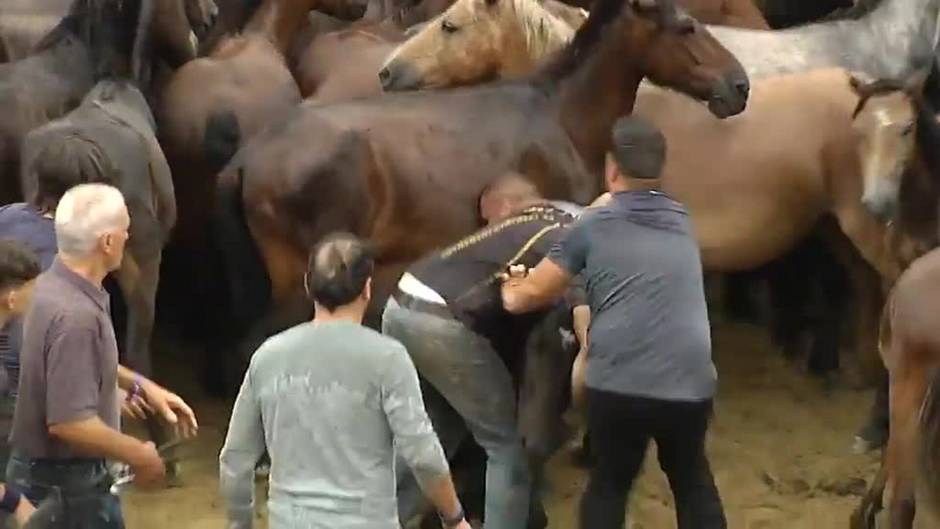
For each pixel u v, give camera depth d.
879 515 10.12
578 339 8.26
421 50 11.55
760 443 11.84
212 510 10.36
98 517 7.07
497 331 8.29
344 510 6.35
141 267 10.23
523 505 8.57
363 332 6.48
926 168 10.74
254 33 13.09
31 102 11.05
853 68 12.82
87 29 11.61
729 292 15.12
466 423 8.77
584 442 11.07
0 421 7.26
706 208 11.85
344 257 6.46
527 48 11.66
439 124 10.13
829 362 13.35
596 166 10.78
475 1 11.55
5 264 7.02
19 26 13.86
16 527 6.99
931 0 12.91
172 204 10.70
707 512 8.11
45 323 6.65
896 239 11.22
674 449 8.04
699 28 10.66
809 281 13.62
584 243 7.84
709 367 7.86
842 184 11.72
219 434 11.65
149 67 11.86
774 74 12.51
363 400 6.37
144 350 10.40
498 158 10.12
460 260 8.31
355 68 12.80
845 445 11.80
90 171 9.69
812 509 10.53
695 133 11.80
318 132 9.96
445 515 6.60
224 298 12.11
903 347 8.48
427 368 8.38
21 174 10.91
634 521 10.30
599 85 10.66
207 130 11.32
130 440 6.73
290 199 9.89
